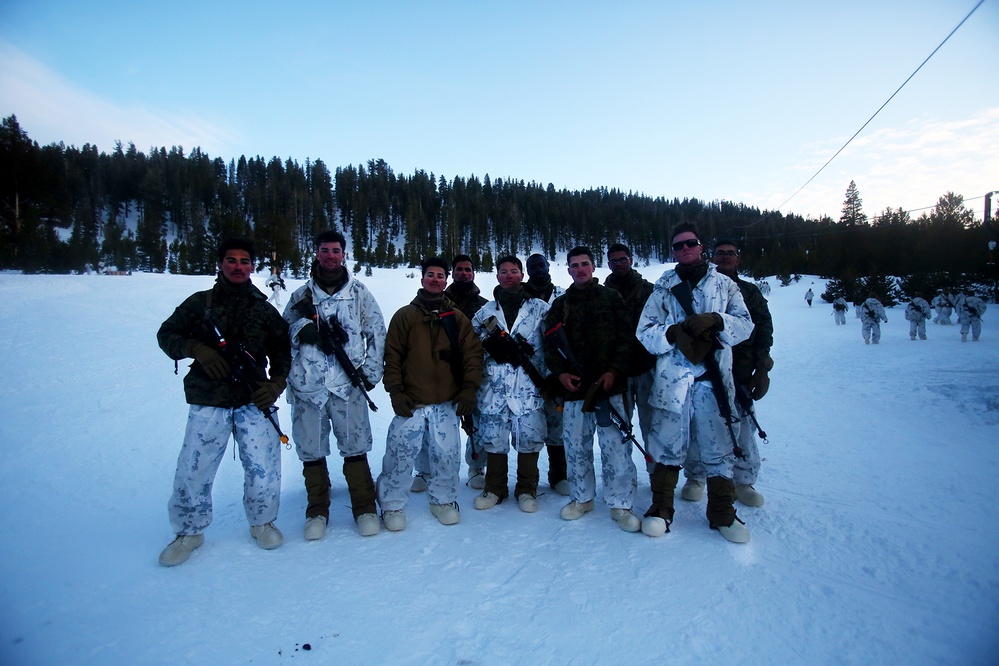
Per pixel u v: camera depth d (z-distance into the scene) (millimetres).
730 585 2543
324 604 2420
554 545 3039
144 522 3441
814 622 2248
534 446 3787
